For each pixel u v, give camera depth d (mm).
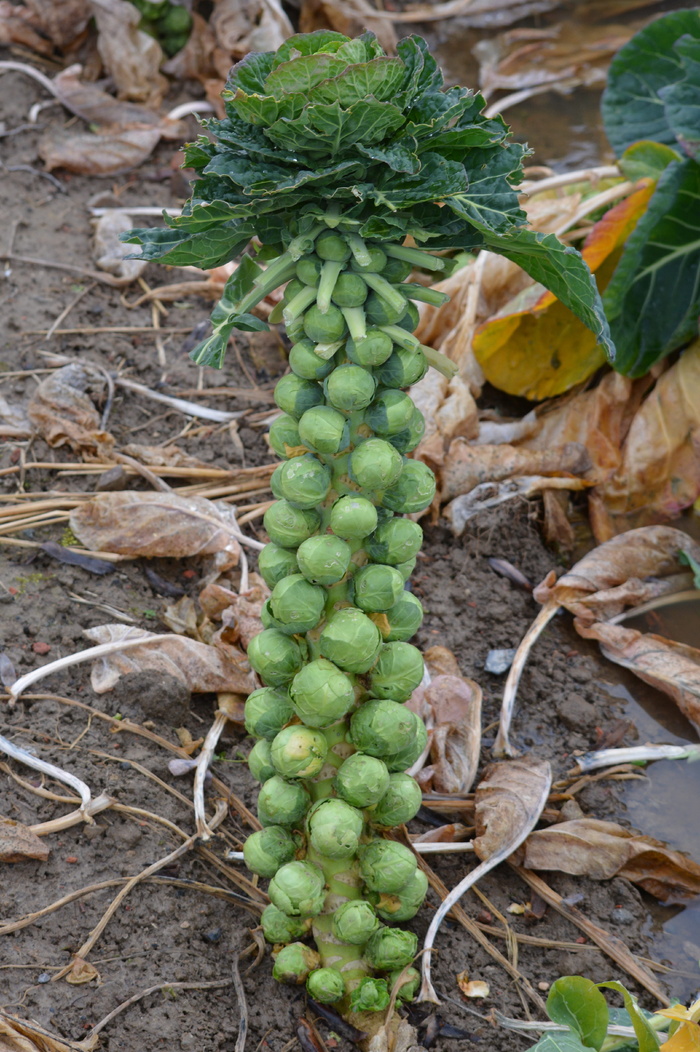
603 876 2256
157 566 2889
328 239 1552
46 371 3412
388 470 1601
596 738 2670
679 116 3129
